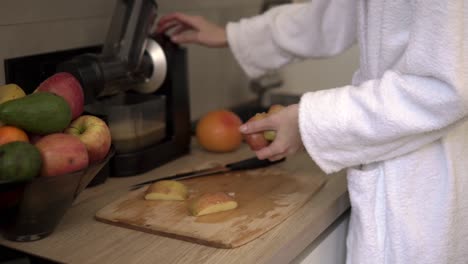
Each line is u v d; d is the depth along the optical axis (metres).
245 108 1.50
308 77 1.73
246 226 0.74
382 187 0.81
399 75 0.73
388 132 0.73
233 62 1.56
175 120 1.07
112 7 1.11
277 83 1.70
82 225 0.77
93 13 1.07
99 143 0.71
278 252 0.68
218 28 1.19
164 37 1.09
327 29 1.03
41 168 0.64
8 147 0.61
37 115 0.65
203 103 1.44
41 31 0.96
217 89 1.50
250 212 0.79
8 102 0.65
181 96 1.08
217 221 0.76
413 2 0.71
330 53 1.06
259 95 1.65
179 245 0.70
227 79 1.54
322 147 0.78
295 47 1.09
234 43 1.16
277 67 1.16
